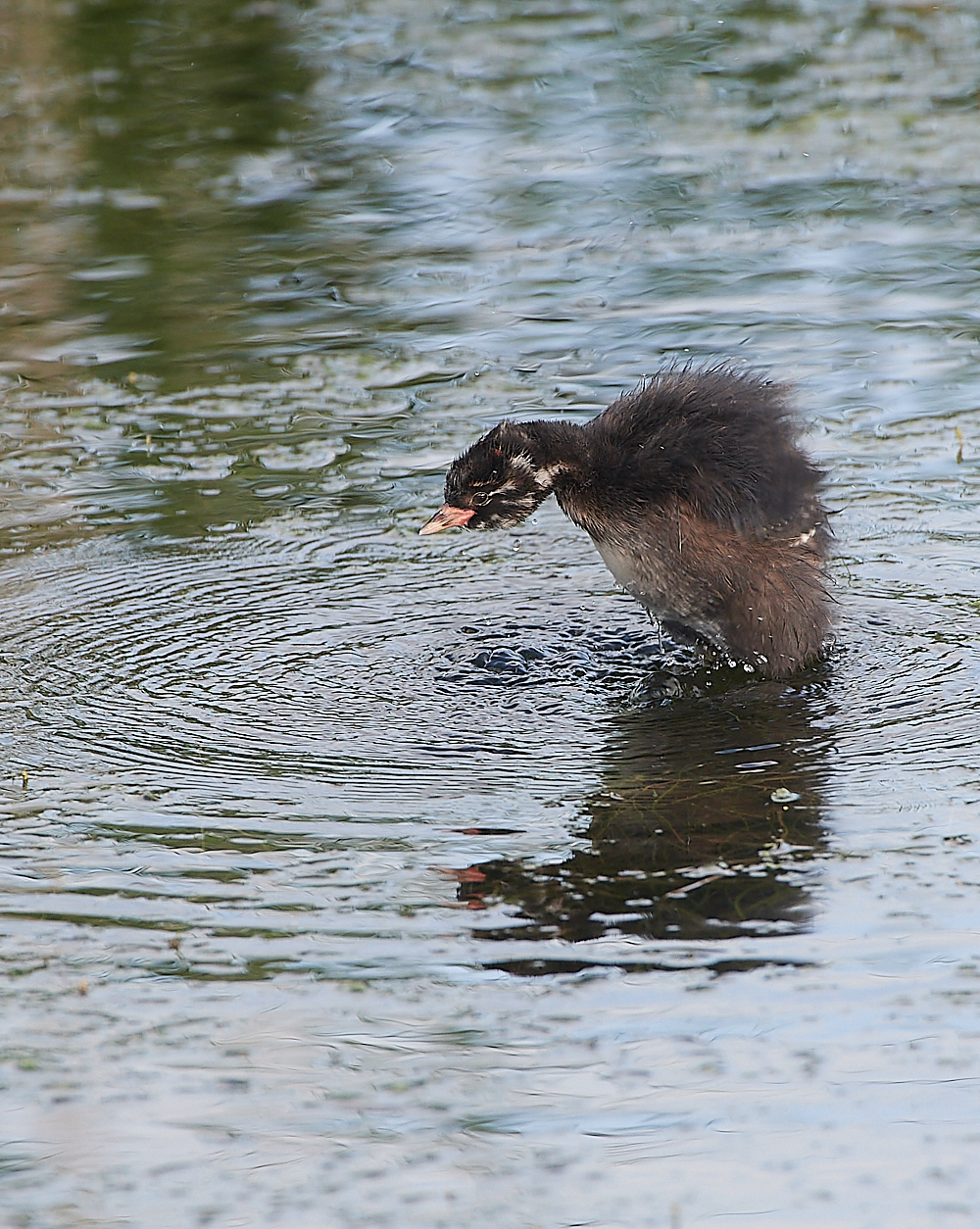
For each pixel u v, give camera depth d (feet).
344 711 38.99
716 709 38.93
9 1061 26.45
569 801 34.47
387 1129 24.82
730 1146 24.22
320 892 31.17
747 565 41.39
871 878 30.96
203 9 101.04
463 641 42.86
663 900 30.60
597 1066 25.99
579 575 46.98
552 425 43.73
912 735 36.91
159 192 76.48
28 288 67.36
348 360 61.41
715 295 64.69
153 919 30.35
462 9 101.09
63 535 49.60
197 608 44.80
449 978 28.40
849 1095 25.14
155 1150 24.50
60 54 94.27
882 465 52.06
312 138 82.07
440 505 51.44
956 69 88.48
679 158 78.54
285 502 51.67
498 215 73.20
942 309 62.64
